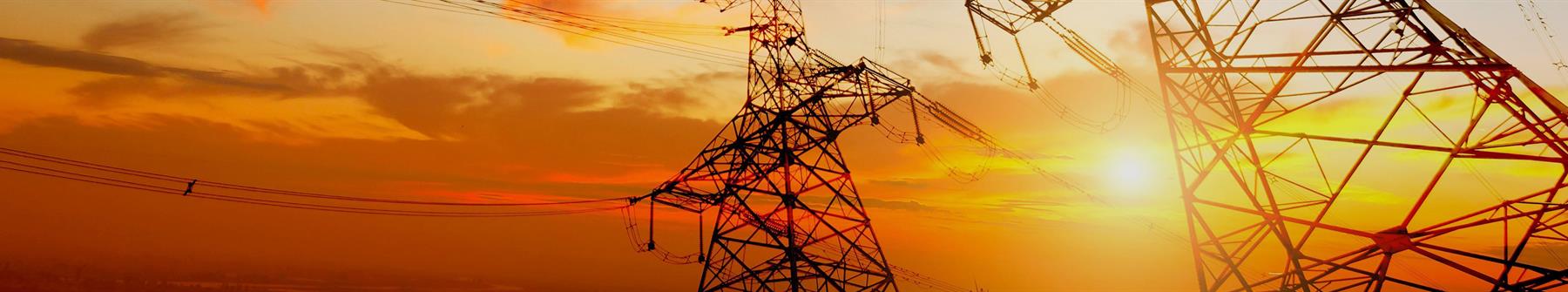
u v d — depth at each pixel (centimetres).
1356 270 2242
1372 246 2222
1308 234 2283
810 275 3647
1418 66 2069
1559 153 2102
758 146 3934
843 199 3891
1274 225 2319
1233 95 2391
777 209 3781
